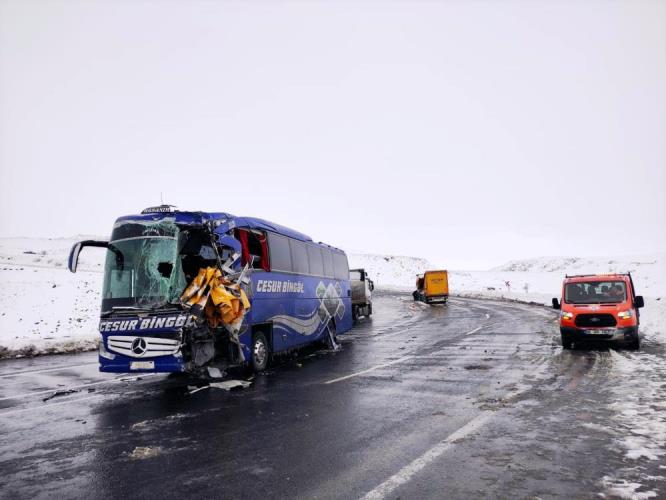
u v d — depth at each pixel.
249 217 11.05
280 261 12.17
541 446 5.21
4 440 6.17
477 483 4.29
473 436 5.64
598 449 5.06
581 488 4.12
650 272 79.38
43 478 4.78
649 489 4.07
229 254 9.66
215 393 8.73
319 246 15.44
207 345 9.23
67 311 26.19
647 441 5.27
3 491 4.48
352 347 15.52
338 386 8.95
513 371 9.93
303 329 13.38
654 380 8.51
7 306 26.34
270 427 6.31
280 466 4.86
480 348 13.75
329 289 15.86
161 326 8.48
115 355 8.69
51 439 6.16
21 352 15.23
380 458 5.00
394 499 4.01
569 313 12.70
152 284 8.73
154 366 8.51
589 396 7.46
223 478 4.60
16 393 9.40
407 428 6.06
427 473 4.55
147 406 7.88
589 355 11.74
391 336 18.30
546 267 139.00
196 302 8.60
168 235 8.94
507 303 38.09
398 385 8.85
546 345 13.88
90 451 5.60
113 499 4.23
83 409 7.84
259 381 9.82
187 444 5.71
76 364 13.41
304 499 4.07
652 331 16.34
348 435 5.84
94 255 68.12
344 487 4.29
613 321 12.21
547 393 7.79
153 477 4.70
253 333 10.66
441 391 8.21
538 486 4.18
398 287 74.88
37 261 52.34
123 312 8.70
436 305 38.97
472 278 103.19
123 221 9.20
